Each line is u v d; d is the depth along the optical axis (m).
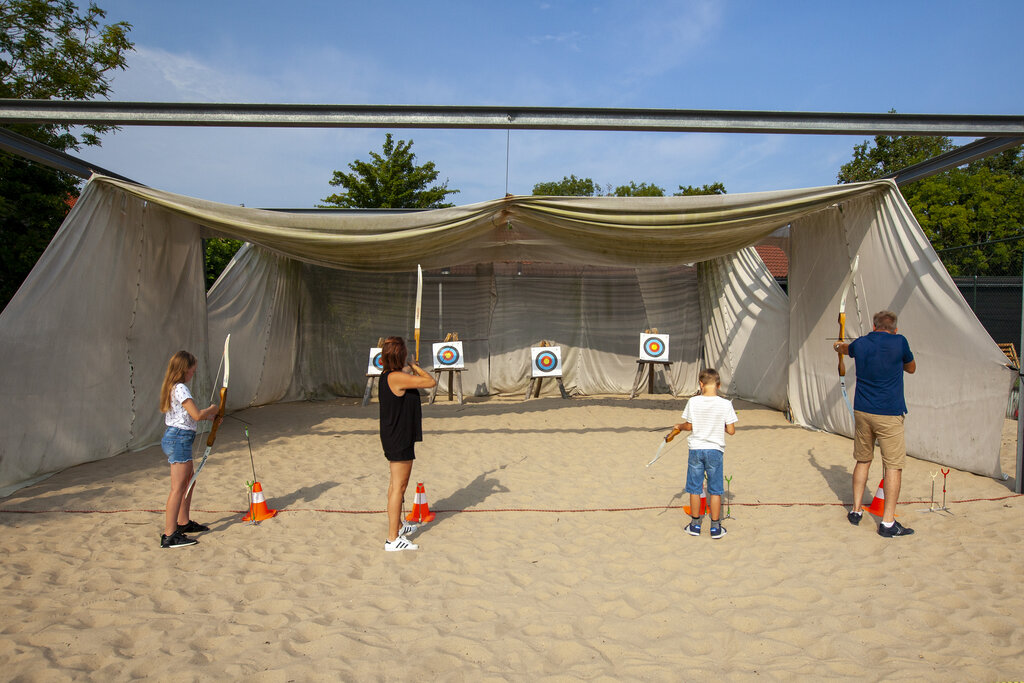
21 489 6.28
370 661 3.23
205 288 9.48
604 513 5.66
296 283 13.52
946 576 4.22
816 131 6.50
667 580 4.25
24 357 6.49
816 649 3.34
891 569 4.35
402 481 4.72
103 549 4.77
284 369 13.16
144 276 8.10
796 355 9.99
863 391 5.09
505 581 4.25
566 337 13.93
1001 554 4.55
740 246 9.21
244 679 3.04
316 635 3.53
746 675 3.08
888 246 7.75
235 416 11.22
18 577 4.25
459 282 13.93
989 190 21.09
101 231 7.37
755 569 4.39
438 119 6.30
